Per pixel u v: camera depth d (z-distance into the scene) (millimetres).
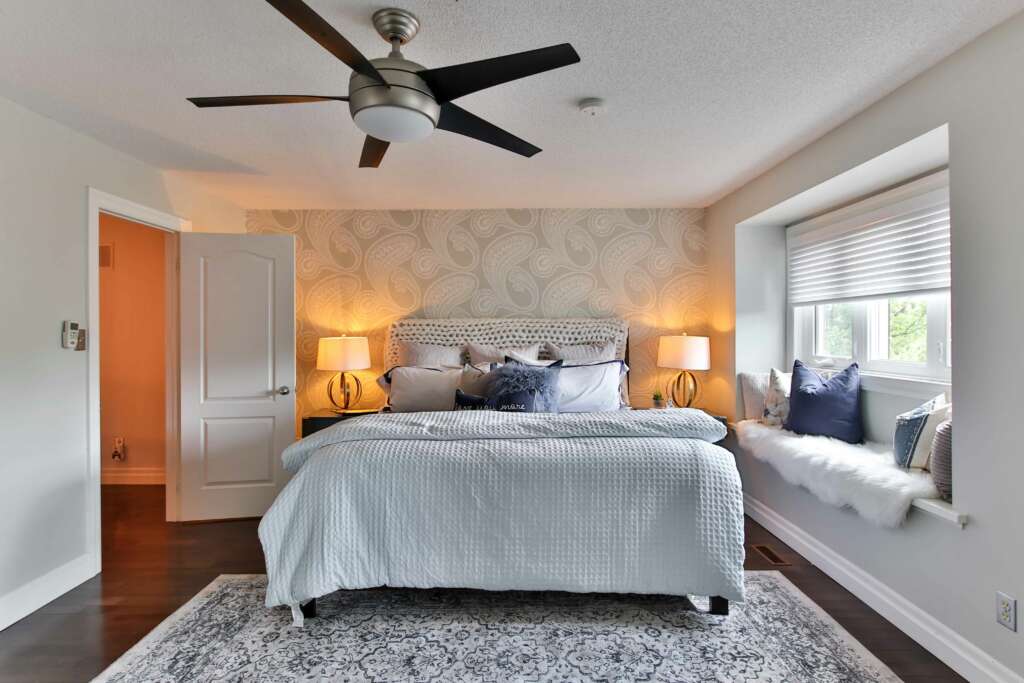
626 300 4262
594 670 1823
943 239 2455
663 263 4246
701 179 3445
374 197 3838
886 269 2814
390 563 2070
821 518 2666
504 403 3006
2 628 2146
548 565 2062
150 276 4285
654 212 4250
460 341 4078
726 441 3787
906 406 2637
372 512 2084
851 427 2861
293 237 3580
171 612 2264
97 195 2701
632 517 2070
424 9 1630
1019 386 1630
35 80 2072
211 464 3506
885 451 2600
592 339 4094
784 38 1813
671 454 2115
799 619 2145
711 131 2627
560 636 2029
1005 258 1681
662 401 3951
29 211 2332
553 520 2074
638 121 2500
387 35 1688
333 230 4211
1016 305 1643
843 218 3137
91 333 2646
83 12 1634
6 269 2225
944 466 1957
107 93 2184
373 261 4223
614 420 2279
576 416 2389
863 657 1892
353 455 2133
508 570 2066
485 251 4242
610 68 2008
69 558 2500
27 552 2289
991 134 1739
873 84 2150
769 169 3236
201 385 3494
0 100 2203
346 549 2064
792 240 3666
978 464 1762
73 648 1997
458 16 1671
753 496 3461
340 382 4176
